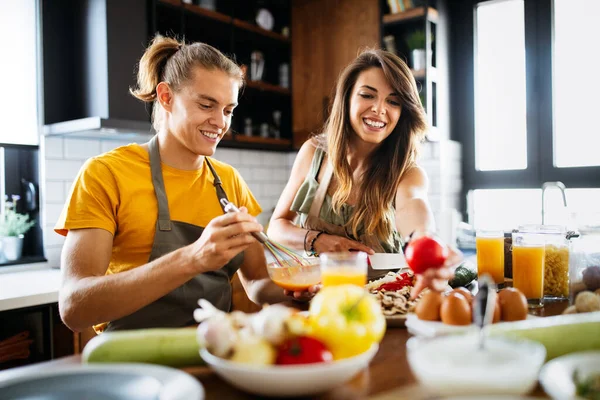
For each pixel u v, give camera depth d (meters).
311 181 2.01
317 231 1.87
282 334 0.73
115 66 2.65
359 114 1.79
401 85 1.74
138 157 1.54
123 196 1.45
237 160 3.82
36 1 2.71
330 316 0.79
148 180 1.50
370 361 0.89
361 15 3.66
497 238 1.46
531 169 3.55
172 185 1.53
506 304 1.00
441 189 3.49
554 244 1.39
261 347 0.72
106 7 2.62
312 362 0.71
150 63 1.57
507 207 3.71
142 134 2.69
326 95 3.84
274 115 3.99
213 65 1.44
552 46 3.45
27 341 2.09
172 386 0.67
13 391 0.68
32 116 2.71
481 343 0.74
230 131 3.46
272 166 4.11
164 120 1.54
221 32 3.62
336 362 0.70
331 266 1.09
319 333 0.78
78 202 1.39
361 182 1.91
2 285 2.22
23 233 2.74
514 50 3.64
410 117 1.85
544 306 1.32
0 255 2.61
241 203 1.76
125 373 0.72
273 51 4.11
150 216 1.48
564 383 0.64
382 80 1.76
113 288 1.20
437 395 0.68
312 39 3.90
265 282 1.54
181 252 1.17
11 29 2.64
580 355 0.72
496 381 0.63
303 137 3.96
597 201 3.33
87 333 2.23
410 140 1.88
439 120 3.52
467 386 0.64
